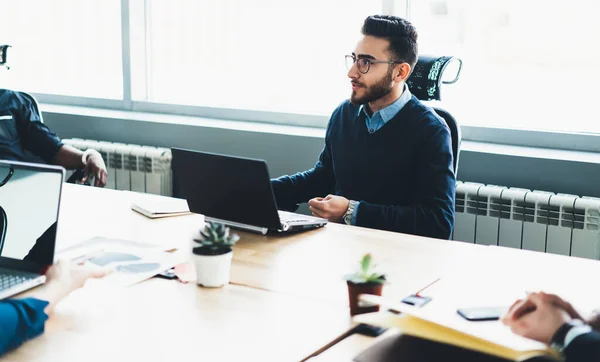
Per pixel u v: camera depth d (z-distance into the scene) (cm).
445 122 267
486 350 131
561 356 131
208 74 403
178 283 185
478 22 334
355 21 359
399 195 268
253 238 223
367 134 271
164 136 388
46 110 421
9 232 182
